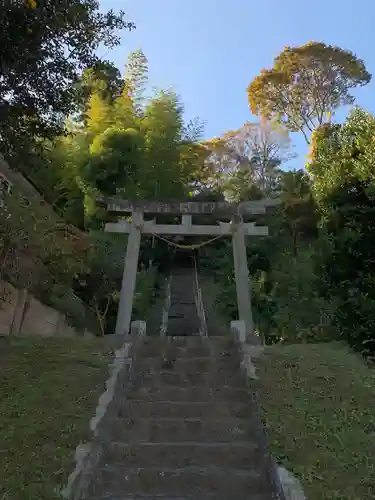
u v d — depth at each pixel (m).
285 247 19.09
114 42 8.14
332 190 9.91
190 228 12.41
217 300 19.27
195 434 5.70
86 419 5.64
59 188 17.36
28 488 4.36
